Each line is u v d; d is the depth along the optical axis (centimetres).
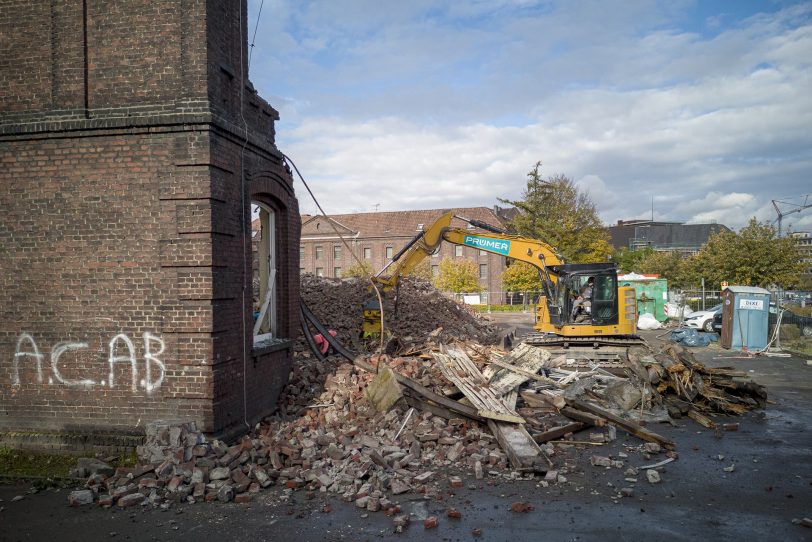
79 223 781
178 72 766
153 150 764
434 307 1792
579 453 836
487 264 5847
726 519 597
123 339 771
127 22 778
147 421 764
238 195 838
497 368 1124
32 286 791
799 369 1670
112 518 589
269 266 1047
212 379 753
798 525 583
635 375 1176
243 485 652
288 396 984
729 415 1103
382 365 1040
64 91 785
